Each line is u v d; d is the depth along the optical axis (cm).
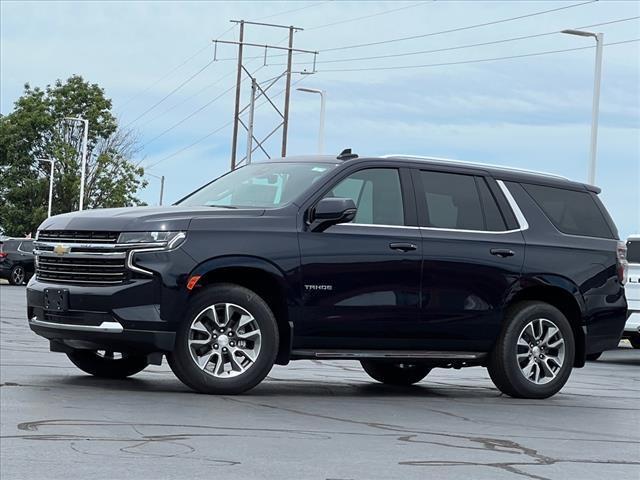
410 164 1084
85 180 8006
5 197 8100
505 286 1105
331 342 1023
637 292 1936
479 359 1108
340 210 995
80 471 615
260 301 985
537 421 928
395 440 771
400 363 1123
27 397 904
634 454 764
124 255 956
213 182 1122
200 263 963
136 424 784
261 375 987
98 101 8125
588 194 1202
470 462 695
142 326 949
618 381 1448
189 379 969
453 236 1081
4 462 632
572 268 1150
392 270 1041
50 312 984
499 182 1137
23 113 8025
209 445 711
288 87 6019
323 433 786
